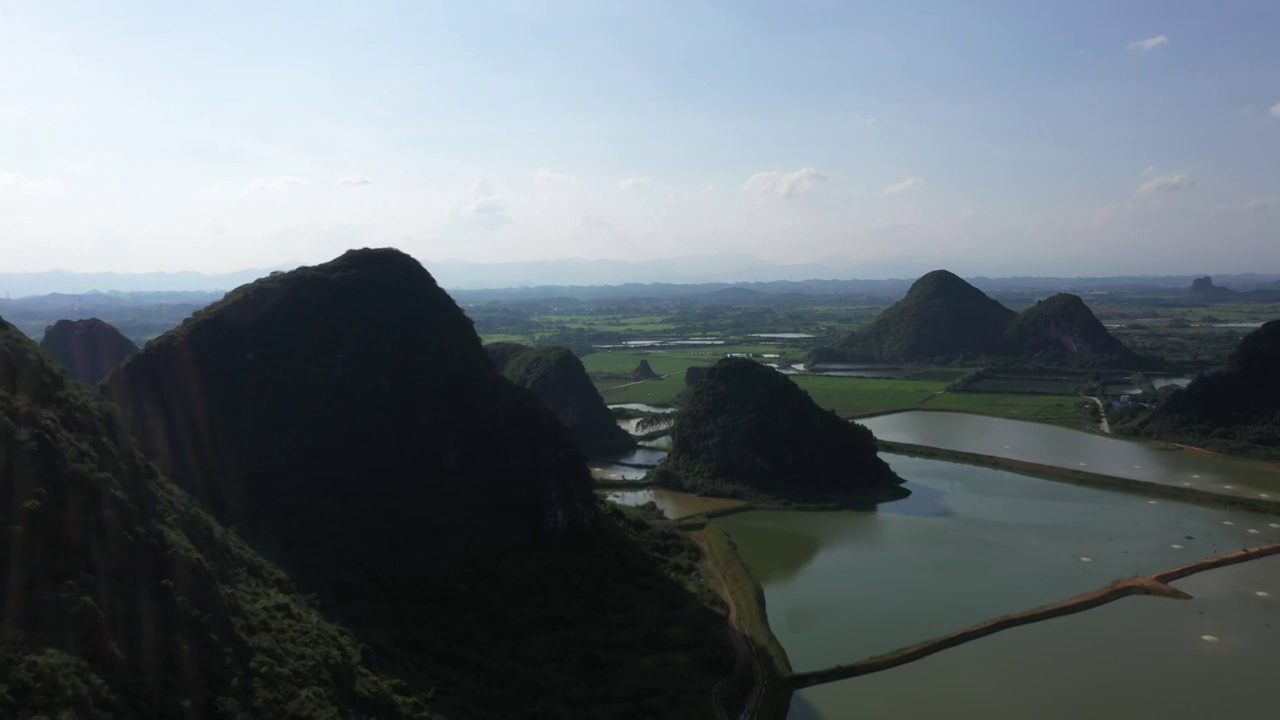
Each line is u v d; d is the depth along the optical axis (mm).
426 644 55750
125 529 40594
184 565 42125
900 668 61969
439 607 60531
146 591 38938
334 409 72938
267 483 65250
